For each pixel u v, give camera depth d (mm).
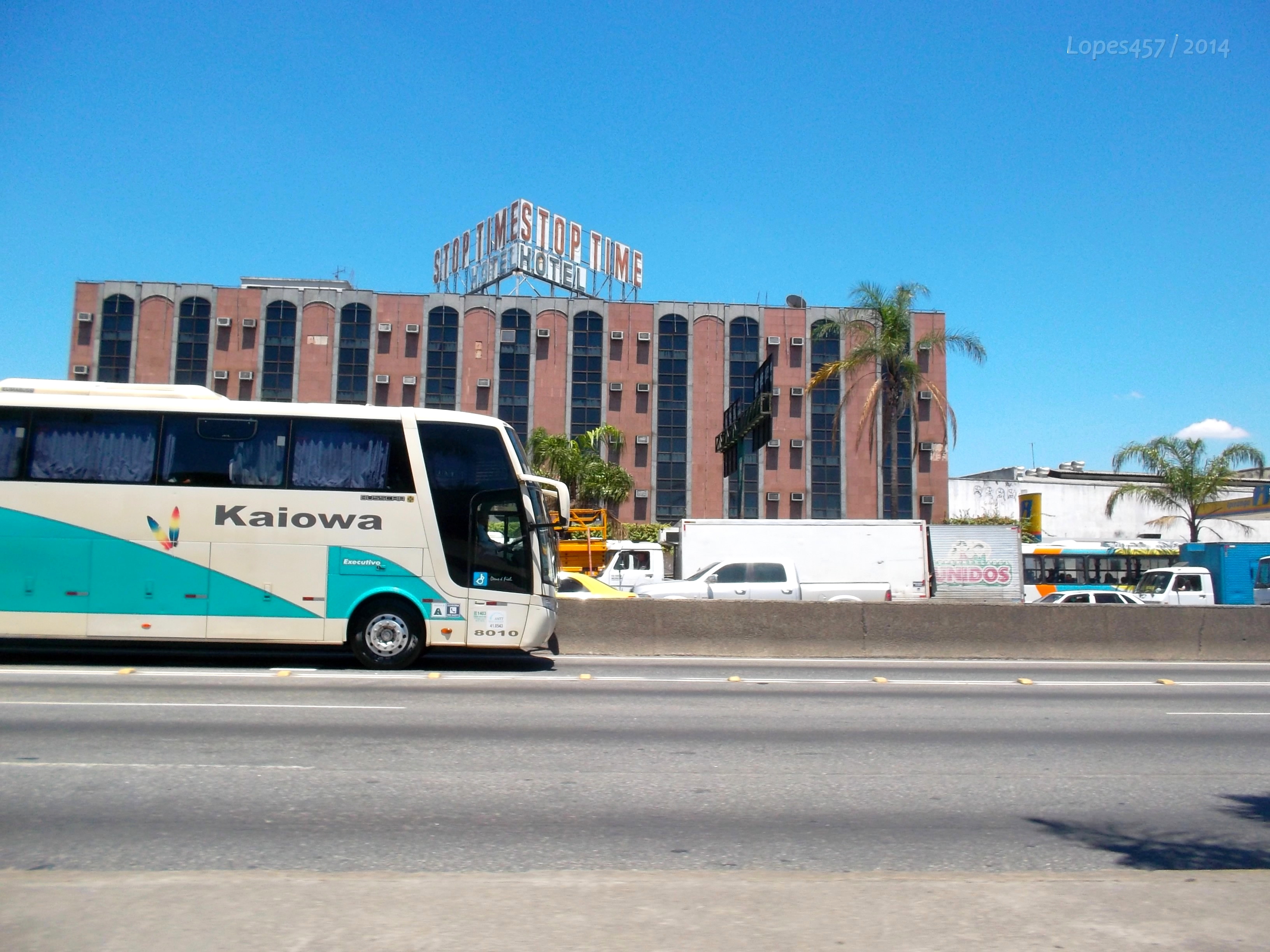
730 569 25750
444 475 13875
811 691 12828
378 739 8812
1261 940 4039
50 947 3793
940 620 17312
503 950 3842
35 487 13336
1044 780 7875
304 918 4109
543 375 55969
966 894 4535
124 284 54406
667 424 56281
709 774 7844
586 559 32219
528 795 7020
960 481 63406
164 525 13391
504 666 14883
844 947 3932
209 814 6336
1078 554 40438
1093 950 3930
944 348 36344
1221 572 35000
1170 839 6258
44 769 7395
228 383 54250
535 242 62031
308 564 13508
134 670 13078
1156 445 43562
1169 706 12156
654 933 4031
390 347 55344
